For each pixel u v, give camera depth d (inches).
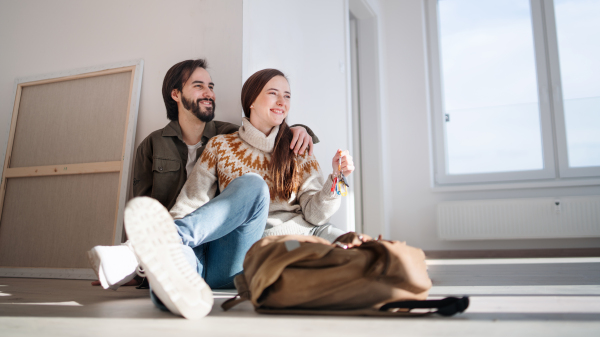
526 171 162.2
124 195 81.7
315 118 108.9
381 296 34.7
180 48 85.4
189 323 31.8
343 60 130.0
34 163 93.0
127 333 28.4
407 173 176.4
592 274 73.5
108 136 87.0
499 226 157.3
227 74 80.4
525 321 31.6
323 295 34.1
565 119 160.1
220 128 76.8
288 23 97.9
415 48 180.7
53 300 46.8
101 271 40.4
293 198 63.2
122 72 88.9
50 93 95.1
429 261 132.3
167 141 76.0
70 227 86.1
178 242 34.2
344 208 120.0
